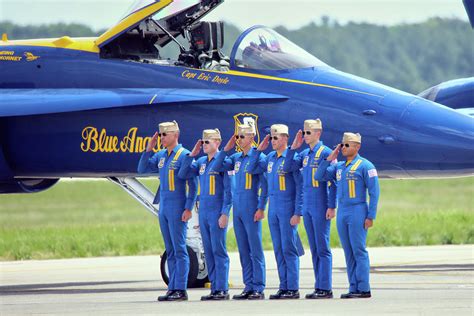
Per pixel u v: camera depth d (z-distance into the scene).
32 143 59.72
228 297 50.84
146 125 57.81
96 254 87.62
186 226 51.19
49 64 60.81
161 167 51.22
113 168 58.84
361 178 48.84
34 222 116.62
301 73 57.22
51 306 49.06
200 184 51.19
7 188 62.88
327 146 55.41
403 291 52.38
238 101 56.50
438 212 113.88
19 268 75.44
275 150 50.72
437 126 54.47
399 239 91.81
